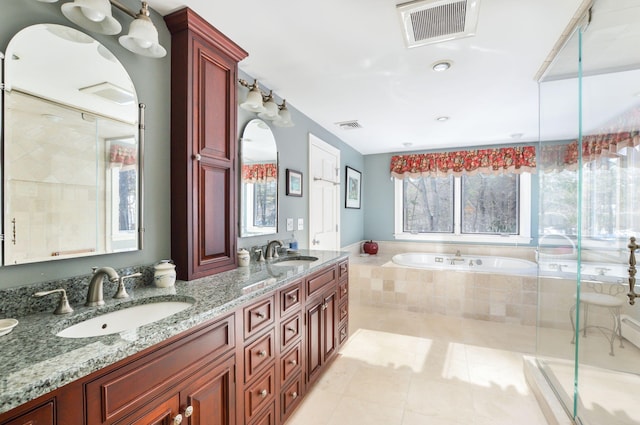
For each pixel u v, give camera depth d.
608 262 1.97
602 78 1.90
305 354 1.85
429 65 2.04
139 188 1.41
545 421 1.67
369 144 4.41
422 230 4.86
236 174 1.91
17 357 0.72
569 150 2.14
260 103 1.93
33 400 0.63
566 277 2.22
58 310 1.04
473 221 4.59
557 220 2.31
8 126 0.99
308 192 3.12
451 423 1.66
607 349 1.84
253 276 1.64
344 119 3.21
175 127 1.55
